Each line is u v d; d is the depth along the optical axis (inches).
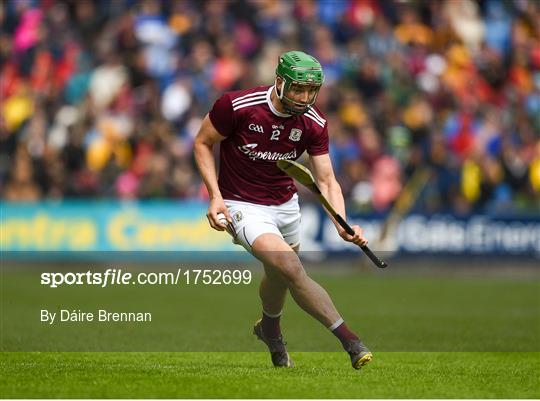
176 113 2657.5
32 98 2741.1
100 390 778.8
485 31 3117.6
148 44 2829.7
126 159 2571.4
